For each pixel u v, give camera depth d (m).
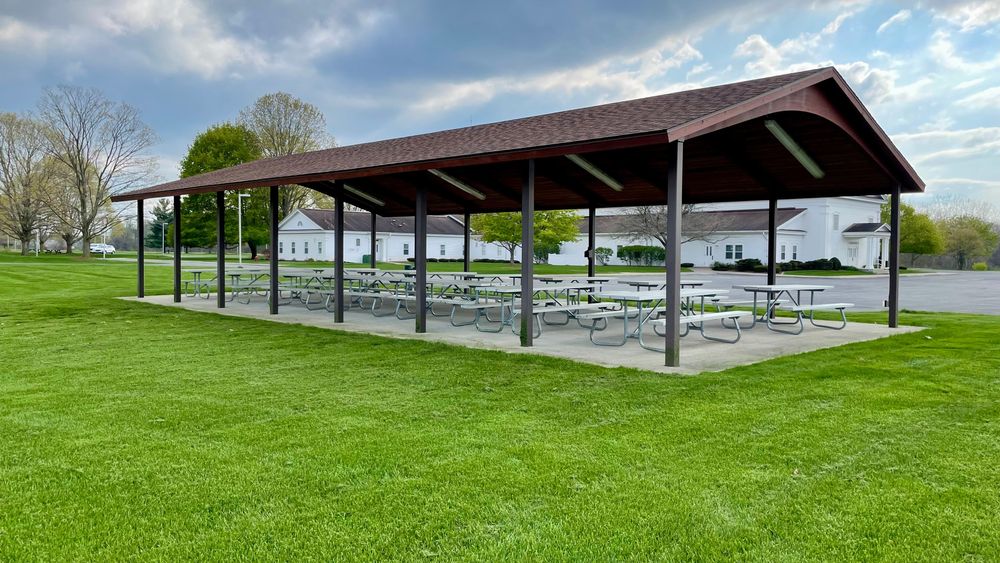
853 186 10.23
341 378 5.78
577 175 11.55
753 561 2.46
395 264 39.19
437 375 5.90
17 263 31.75
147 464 3.46
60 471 3.36
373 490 3.11
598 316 7.78
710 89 8.49
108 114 41.91
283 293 16.45
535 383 5.55
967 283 25.94
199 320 10.35
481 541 2.60
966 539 2.63
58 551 2.51
